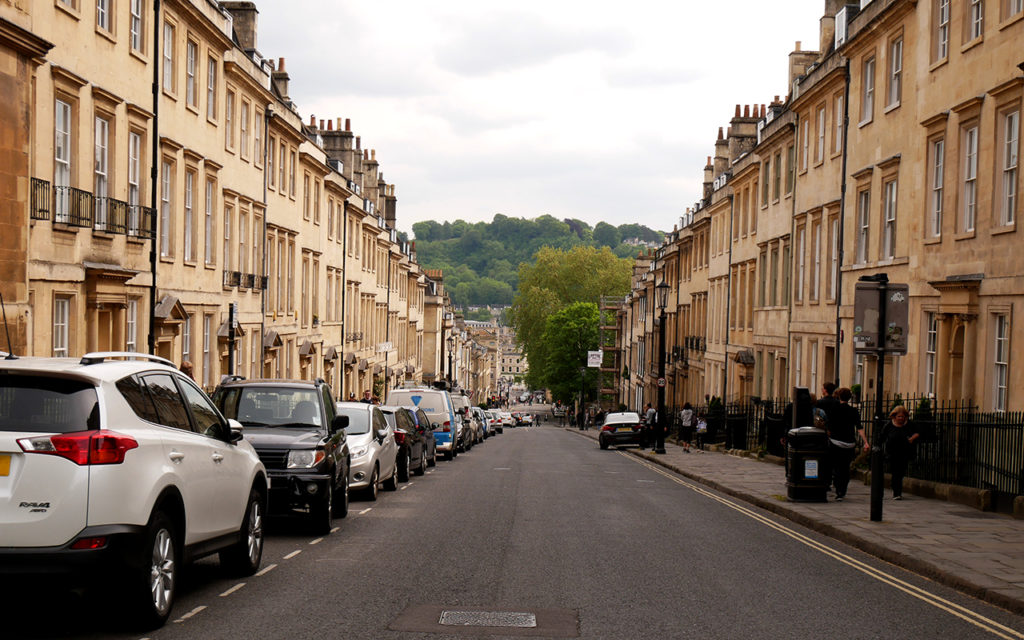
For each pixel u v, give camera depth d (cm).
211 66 2975
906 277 2339
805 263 3269
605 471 2694
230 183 3158
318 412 1421
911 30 2373
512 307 11631
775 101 4053
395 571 1022
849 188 2817
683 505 1758
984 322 1892
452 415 3294
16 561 665
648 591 934
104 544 681
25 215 1702
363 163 6431
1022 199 1762
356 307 5484
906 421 1727
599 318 10369
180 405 852
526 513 1580
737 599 905
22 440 676
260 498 1029
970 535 1275
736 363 4288
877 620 830
